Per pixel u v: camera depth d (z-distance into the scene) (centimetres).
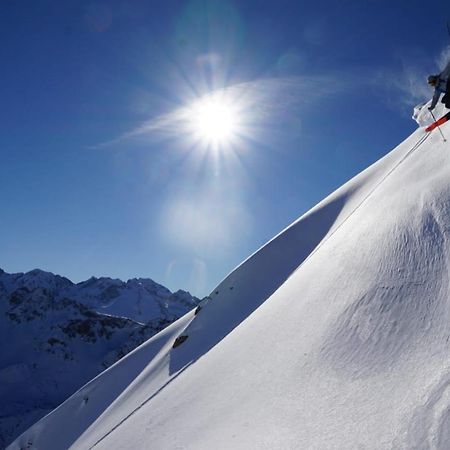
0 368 17525
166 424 1063
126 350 19600
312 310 922
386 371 576
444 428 420
